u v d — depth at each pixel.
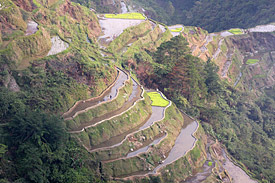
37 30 74.50
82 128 63.00
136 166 62.62
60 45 77.38
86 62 75.00
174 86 99.75
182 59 100.12
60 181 52.91
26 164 51.34
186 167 68.69
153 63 103.19
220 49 167.50
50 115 59.88
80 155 57.72
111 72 81.94
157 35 129.38
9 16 71.44
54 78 68.38
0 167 49.41
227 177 73.94
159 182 61.53
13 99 58.31
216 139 90.50
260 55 186.50
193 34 163.00
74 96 68.62
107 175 58.34
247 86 158.00
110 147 62.22
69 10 103.69
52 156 54.38
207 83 119.12
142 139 69.00
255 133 116.88
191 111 95.75
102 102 69.75
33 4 87.00
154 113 79.62
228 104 127.62
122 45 109.56
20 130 54.25
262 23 199.88
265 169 89.44
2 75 61.38
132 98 79.56
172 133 76.62
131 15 138.75
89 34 102.25
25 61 67.94
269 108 143.62
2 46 65.56
